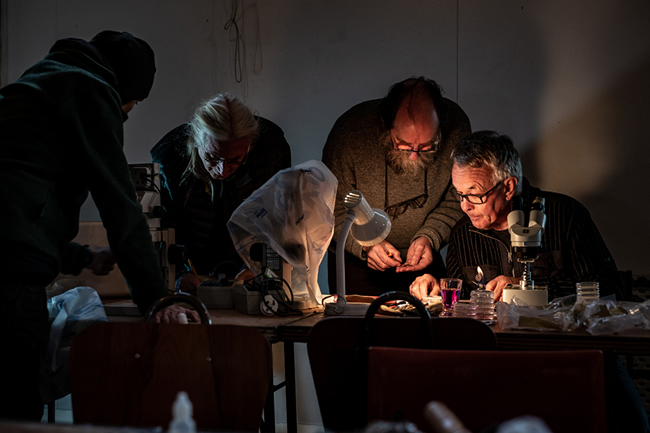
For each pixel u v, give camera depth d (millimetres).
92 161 1380
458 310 1784
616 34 2699
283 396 3041
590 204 2754
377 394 995
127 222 1413
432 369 987
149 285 1445
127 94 1651
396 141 2832
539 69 2791
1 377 1224
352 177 2975
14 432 660
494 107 2846
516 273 2207
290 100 3100
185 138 2883
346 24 3016
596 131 2736
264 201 1923
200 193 2826
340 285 1901
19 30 3512
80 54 1495
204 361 1156
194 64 3242
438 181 2867
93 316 1758
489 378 973
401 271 2648
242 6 3166
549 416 952
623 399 1605
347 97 3016
